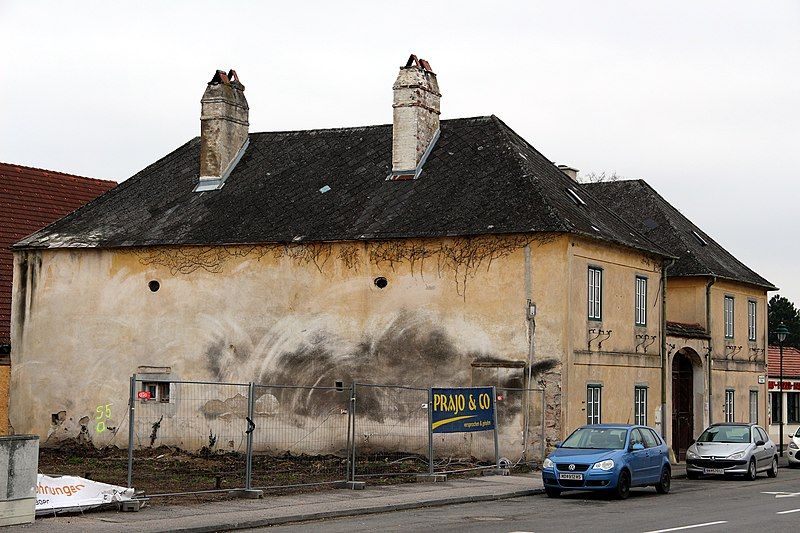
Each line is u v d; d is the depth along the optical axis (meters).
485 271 30.33
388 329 31.19
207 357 33.06
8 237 39.34
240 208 34.09
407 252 31.16
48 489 18.73
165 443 33.25
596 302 31.27
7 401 35.28
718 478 30.73
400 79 33.53
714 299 39.62
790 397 51.44
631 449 24.34
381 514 20.33
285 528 18.11
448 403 26.50
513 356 29.84
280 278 32.47
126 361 33.97
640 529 17.80
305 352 31.98
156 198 36.03
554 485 23.70
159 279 33.81
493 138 33.59
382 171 33.84
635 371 33.47
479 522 18.92
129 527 17.31
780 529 17.95
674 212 43.12
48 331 34.97
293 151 36.06
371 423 31.20
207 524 17.83
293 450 31.91
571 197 33.19
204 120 35.94
